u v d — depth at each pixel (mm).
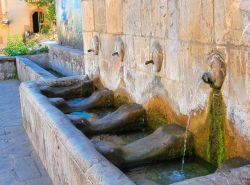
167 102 3877
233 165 2662
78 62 8820
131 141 4016
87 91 5867
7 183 4207
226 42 2889
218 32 2965
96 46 5711
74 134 3371
